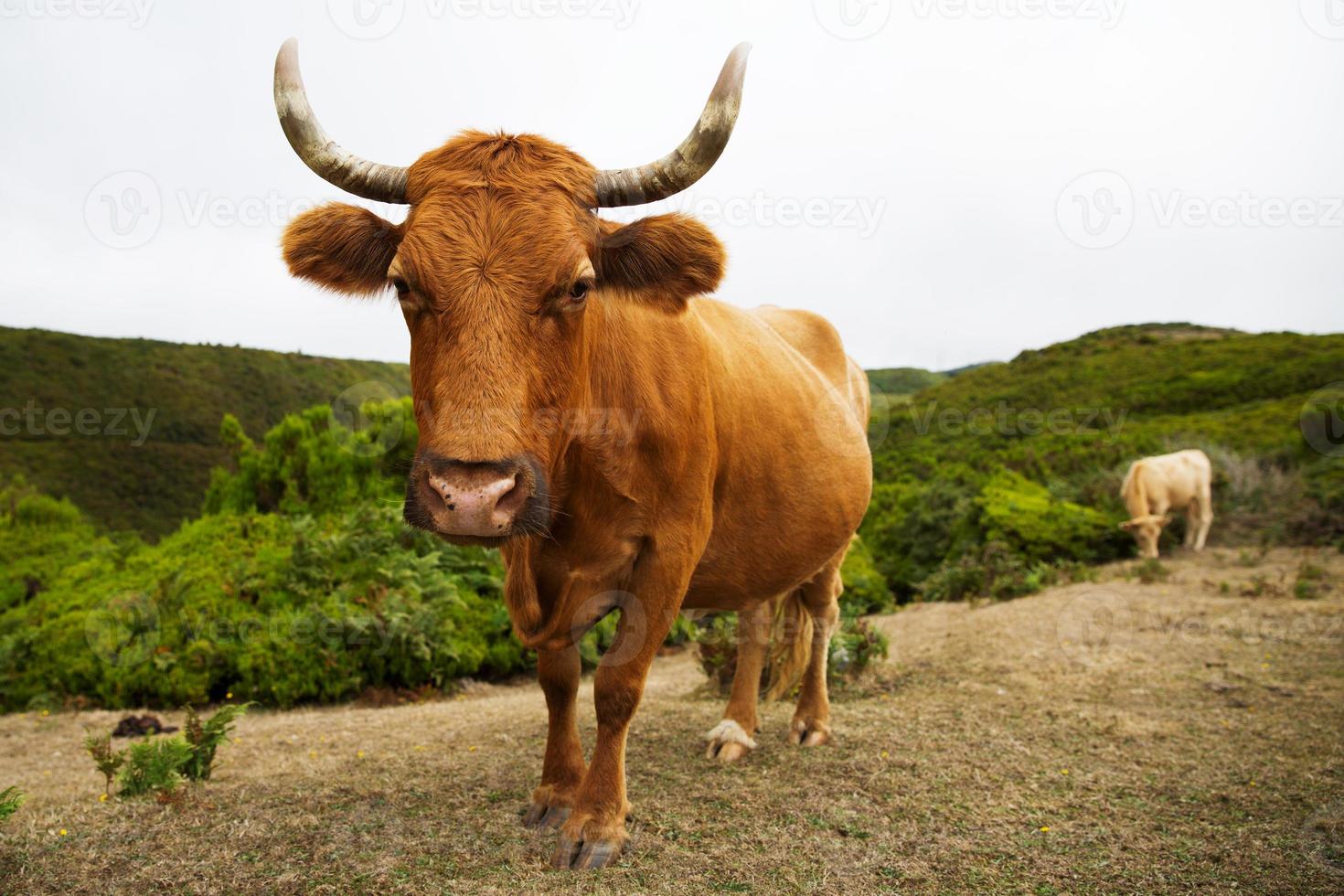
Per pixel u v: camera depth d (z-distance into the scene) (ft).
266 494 32.45
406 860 9.92
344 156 9.50
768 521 12.96
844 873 9.70
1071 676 20.29
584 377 9.44
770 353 13.70
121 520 80.89
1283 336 113.09
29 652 24.36
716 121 9.07
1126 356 115.96
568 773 11.35
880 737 15.30
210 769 13.56
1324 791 12.28
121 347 114.21
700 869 9.75
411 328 8.88
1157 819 11.37
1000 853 10.28
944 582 39.65
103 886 9.29
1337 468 53.72
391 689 23.67
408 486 8.30
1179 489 45.96
